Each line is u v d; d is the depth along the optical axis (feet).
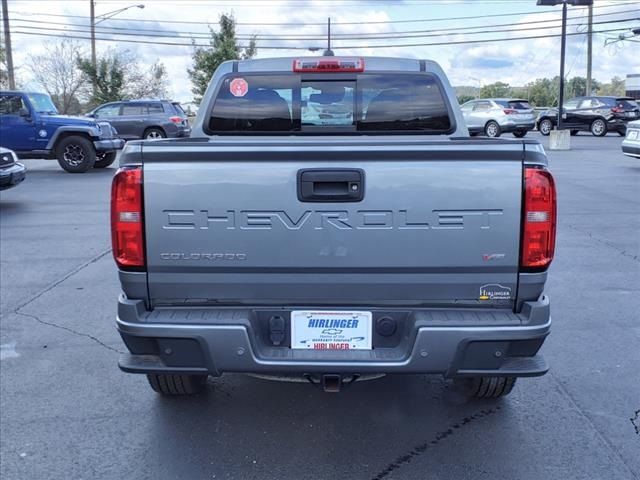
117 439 12.30
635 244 27.66
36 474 11.16
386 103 15.99
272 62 15.84
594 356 16.05
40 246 28.53
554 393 14.10
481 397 13.65
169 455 11.75
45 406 13.66
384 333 10.57
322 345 10.63
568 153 69.10
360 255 10.26
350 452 11.80
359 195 10.11
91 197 42.42
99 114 77.00
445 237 10.18
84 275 23.84
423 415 13.17
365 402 13.78
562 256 25.79
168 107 78.79
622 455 11.64
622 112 94.89
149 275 10.52
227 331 10.19
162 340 10.36
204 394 14.17
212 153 10.12
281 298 10.57
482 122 96.94
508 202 10.11
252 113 15.97
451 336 10.05
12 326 18.43
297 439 12.28
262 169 10.14
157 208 10.28
